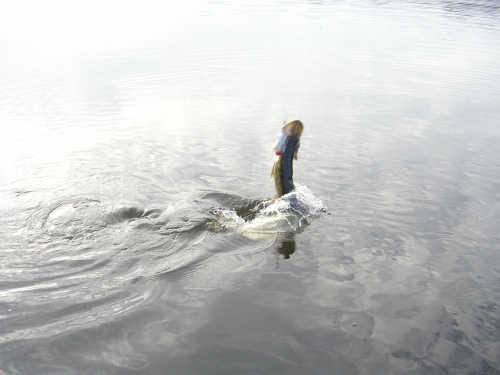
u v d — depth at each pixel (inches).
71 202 243.9
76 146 324.5
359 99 450.3
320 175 283.0
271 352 143.5
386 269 191.2
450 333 155.0
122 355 141.8
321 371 136.6
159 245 207.6
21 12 887.7
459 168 297.7
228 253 203.3
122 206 240.1
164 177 277.6
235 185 268.8
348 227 224.4
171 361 139.3
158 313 161.2
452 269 191.9
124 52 606.2
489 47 675.4
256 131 362.0
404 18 899.4
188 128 365.4
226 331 152.3
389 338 151.6
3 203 241.0
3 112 392.8
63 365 137.9
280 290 175.6
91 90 457.7
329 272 188.4
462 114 411.5
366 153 320.8
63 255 198.1
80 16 862.5
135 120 381.4
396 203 249.0
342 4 1066.1
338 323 157.8
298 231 221.1
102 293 173.0
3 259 193.6
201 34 730.2
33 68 524.7
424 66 576.7
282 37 721.6
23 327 153.6
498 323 160.7
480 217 235.8
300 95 458.3
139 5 1015.0
